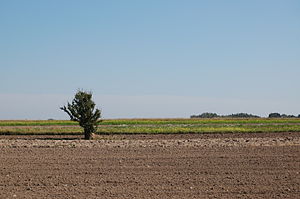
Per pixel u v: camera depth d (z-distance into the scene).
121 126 57.69
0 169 19.70
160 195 14.79
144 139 37.03
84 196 14.66
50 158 22.95
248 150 26.17
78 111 37.81
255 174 18.48
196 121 76.88
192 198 14.38
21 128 53.09
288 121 76.75
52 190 15.61
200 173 18.69
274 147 27.86
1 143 31.81
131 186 16.23
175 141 33.12
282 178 17.67
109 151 25.92
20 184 16.67
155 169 19.61
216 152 25.19
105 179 17.48
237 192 15.30
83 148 27.70
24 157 23.41
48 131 45.25
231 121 76.81
